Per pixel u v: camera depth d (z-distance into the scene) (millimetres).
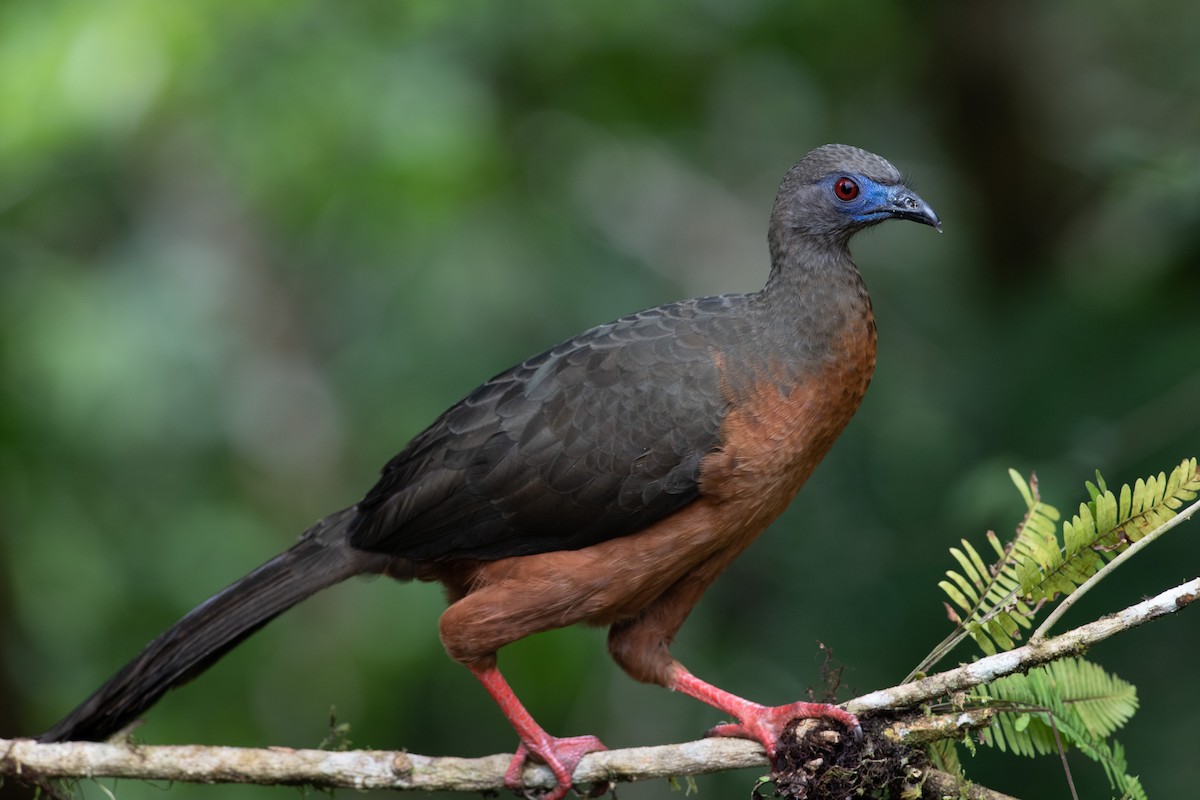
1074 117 14078
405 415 14750
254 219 15969
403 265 15445
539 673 13484
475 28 13766
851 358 7160
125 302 14633
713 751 6582
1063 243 13633
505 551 7273
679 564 7160
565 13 13758
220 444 14984
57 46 11625
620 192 17766
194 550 14016
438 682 14211
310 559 7660
